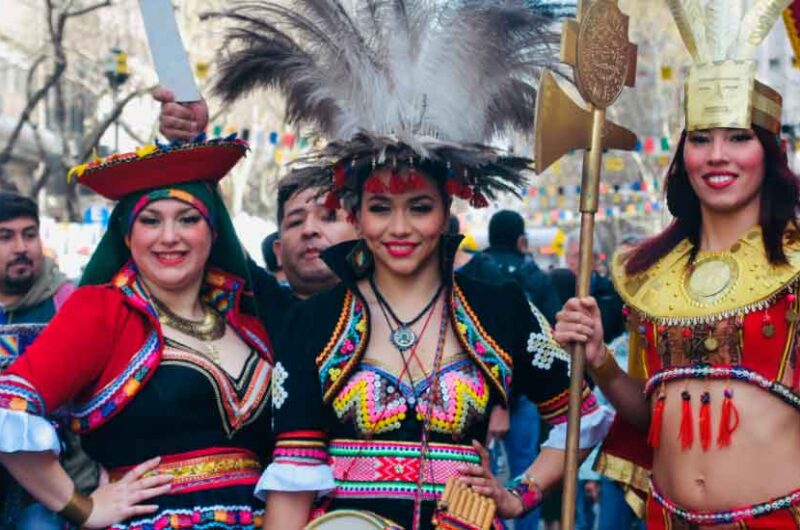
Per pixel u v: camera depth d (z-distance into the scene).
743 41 4.19
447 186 4.14
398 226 4.10
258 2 4.42
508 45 4.30
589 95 4.16
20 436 3.99
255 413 4.38
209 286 4.53
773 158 4.18
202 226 4.38
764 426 4.04
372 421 4.04
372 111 4.25
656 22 28.25
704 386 4.12
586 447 4.42
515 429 8.64
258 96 5.41
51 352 4.12
